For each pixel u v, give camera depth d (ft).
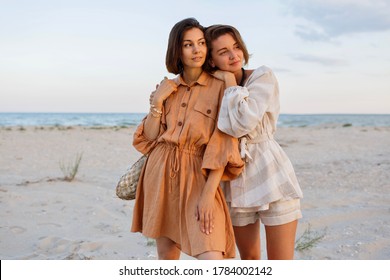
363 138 65.10
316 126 127.24
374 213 19.10
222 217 9.16
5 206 19.26
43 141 53.72
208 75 9.80
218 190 9.36
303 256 14.05
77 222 17.40
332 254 14.25
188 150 9.49
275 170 9.41
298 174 29.60
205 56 9.57
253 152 9.50
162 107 9.89
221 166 8.92
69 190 23.09
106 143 53.72
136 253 14.08
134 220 10.14
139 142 10.12
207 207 8.87
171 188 9.53
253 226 10.10
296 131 89.71
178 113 9.62
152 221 9.57
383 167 32.19
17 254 13.98
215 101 9.50
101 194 22.25
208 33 9.58
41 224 17.04
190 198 9.27
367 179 27.30
